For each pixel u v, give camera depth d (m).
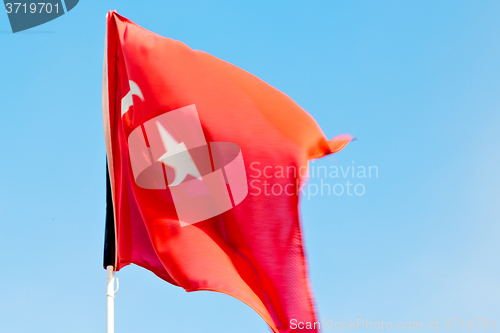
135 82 10.49
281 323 9.05
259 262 9.39
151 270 9.89
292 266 9.39
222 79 10.48
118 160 10.48
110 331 9.30
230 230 9.62
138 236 10.02
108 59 10.96
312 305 9.12
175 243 9.43
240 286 9.03
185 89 10.30
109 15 11.07
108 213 10.03
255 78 10.74
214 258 9.25
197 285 8.96
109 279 9.60
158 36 10.85
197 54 10.73
